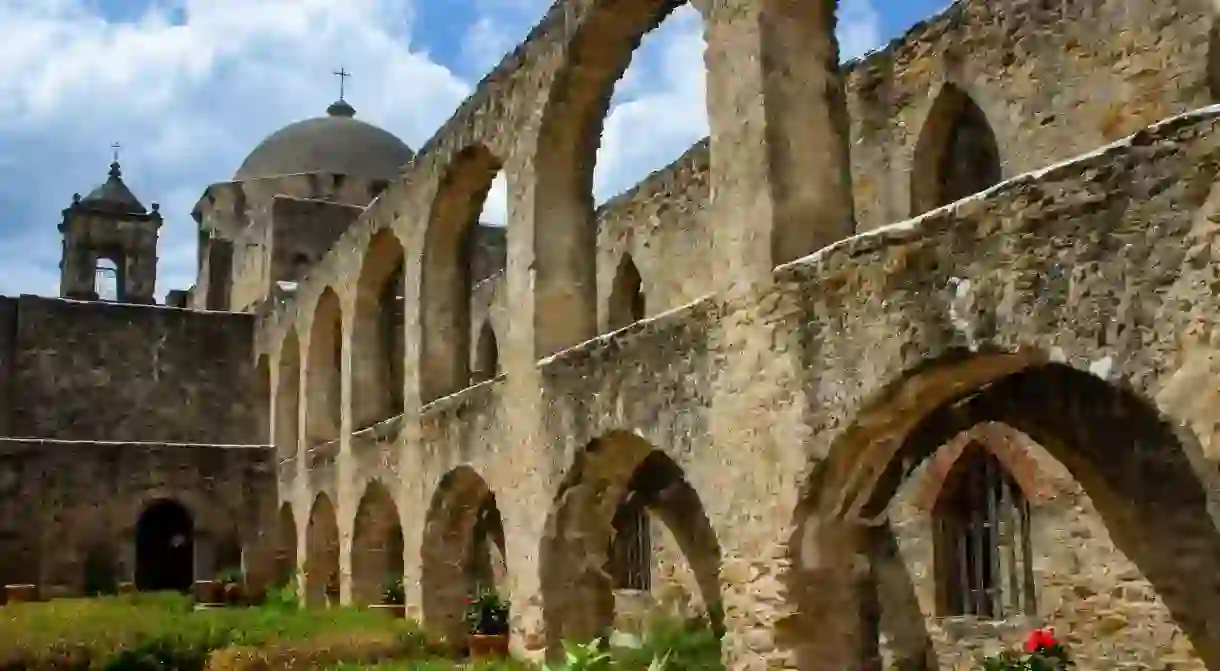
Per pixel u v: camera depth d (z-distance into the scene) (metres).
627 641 14.56
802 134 10.23
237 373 33.47
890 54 14.52
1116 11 11.77
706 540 16.86
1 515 26.97
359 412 21.88
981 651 12.80
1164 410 6.44
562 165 14.55
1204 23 10.93
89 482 28.02
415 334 18.70
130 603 23.02
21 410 30.84
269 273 35.06
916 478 13.79
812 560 9.27
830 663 9.16
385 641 16.11
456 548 17.66
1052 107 12.35
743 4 10.46
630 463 12.89
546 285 14.25
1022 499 12.81
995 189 7.64
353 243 22.45
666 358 11.17
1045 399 10.23
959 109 13.91
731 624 9.94
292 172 42.44
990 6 13.20
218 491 29.30
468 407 16.16
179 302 43.84
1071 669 11.65
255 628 17.38
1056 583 11.91
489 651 15.05
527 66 14.89
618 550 20.12
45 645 14.88
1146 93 11.40
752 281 9.96
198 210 44.06
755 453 9.74
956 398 9.36
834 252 8.99
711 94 10.87
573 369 12.95
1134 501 10.29
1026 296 7.34
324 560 25.09
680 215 18.83
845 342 8.84
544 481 13.52
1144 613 10.79
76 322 31.97
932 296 8.06
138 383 32.31
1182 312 6.39
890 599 13.85
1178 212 6.46
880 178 14.46
